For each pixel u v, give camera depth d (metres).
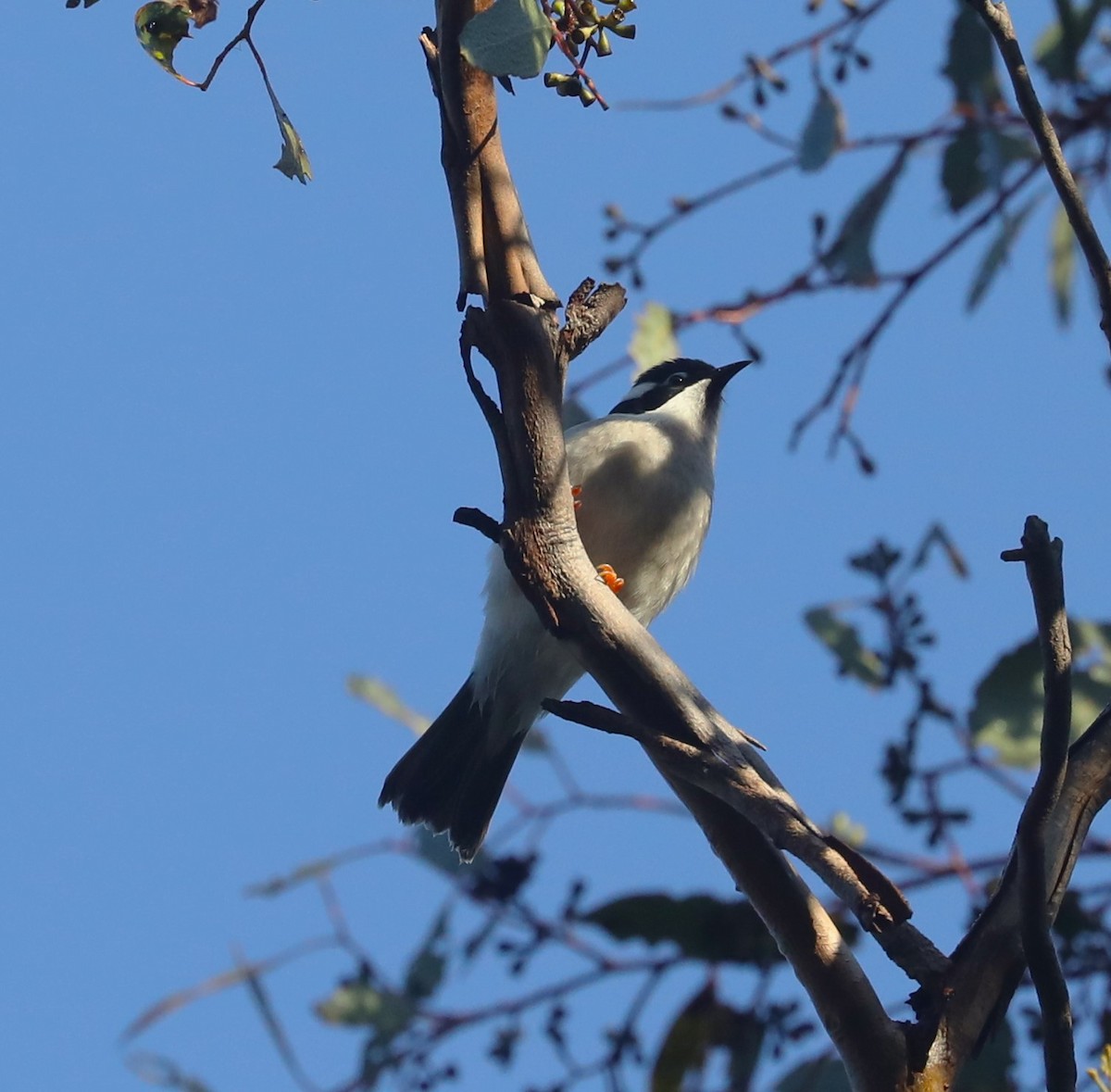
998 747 9.41
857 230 10.46
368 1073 9.30
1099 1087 6.75
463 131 7.41
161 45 7.56
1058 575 5.99
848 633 10.05
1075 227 6.86
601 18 7.41
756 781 6.72
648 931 9.27
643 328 10.14
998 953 6.39
